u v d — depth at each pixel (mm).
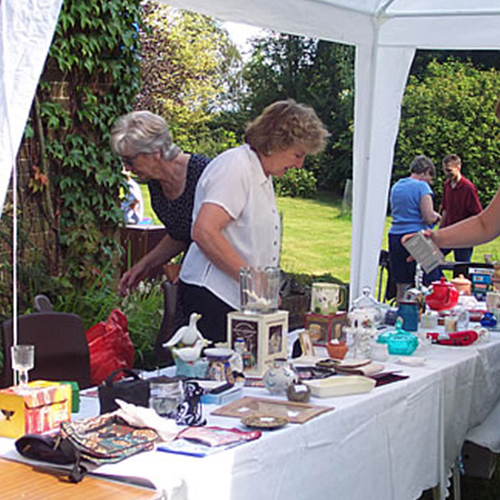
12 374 2629
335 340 2863
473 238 3568
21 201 5254
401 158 14086
